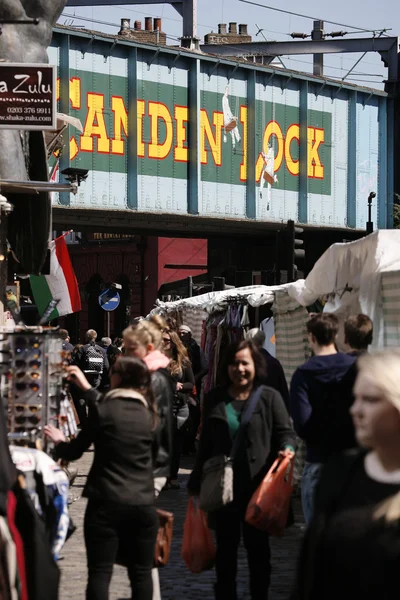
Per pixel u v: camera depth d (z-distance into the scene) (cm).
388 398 412
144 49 4272
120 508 794
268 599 967
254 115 4691
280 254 2248
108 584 798
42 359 869
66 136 4025
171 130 4406
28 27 2048
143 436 808
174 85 4412
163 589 1026
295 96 4906
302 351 1619
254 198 4719
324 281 1366
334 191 5119
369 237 1203
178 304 2662
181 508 1546
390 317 1193
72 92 4066
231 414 886
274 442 889
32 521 701
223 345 2256
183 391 1742
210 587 1034
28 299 4000
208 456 896
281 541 1274
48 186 1766
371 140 5316
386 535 402
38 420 864
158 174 4369
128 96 4241
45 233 2039
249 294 2045
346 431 875
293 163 4916
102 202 4188
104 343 3550
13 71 1677
